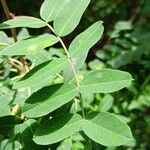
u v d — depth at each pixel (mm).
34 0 788
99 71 221
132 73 514
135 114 487
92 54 601
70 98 220
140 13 703
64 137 214
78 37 246
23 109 222
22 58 302
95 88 218
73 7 255
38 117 236
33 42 240
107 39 637
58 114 229
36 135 217
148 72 516
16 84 225
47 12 259
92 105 396
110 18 707
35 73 229
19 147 249
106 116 210
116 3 724
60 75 258
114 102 458
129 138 200
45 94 224
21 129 253
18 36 363
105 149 291
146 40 527
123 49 526
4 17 703
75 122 218
